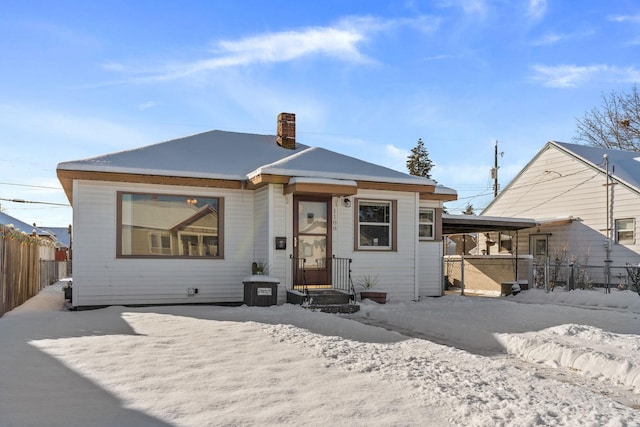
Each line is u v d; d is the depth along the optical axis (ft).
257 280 38.06
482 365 19.10
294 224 41.27
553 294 51.60
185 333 24.76
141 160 41.78
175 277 40.55
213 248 42.11
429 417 13.11
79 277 37.99
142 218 40.09
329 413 13.30
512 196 79.87
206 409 13.51
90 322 28.50
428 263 51.29
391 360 19.40
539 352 23.00
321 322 29.32
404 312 36.19
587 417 13.06
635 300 44.42
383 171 45.88
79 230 38.17
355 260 43.78
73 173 37.60
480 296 57.16
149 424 12.40
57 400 14.15
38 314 33.30
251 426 12.37
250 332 25.07
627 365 18.94
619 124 101.71
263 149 50.37
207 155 46.29
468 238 106.11
